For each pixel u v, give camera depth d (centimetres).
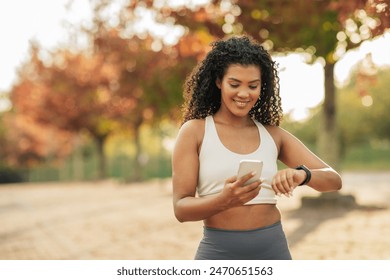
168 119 3344
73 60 3825
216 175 322
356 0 634
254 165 288
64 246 1098
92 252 1004
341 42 1214
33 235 1291
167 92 2025
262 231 325
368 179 3453
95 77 3759
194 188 327
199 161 330
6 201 2605
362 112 5856
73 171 5956
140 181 3731
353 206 1505
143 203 2086
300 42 1231
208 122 334
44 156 6072
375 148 6159
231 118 337
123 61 2030
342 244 952
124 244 1083
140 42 2033
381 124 5828
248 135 335
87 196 2672
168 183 3669
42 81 3953
